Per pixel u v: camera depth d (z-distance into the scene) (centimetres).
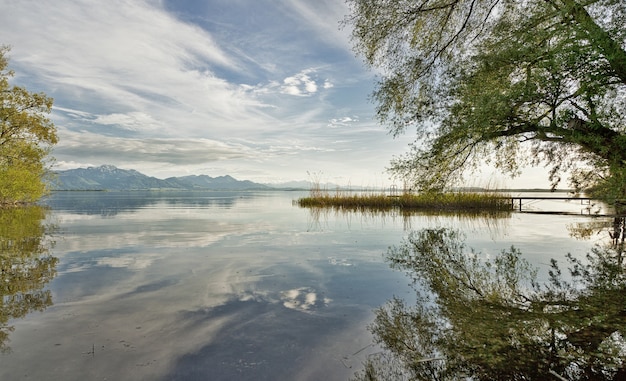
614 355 320
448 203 2361
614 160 656
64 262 708
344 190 2925
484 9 888
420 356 318
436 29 937
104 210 2481
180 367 291
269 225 1438
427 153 845
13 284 545
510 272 646
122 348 325
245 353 319
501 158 859
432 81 952
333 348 332
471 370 293
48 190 3278
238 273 624
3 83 2641
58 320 395
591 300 487
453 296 502
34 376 273
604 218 1767
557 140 741
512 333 371
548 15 698
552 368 297
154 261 722
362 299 483
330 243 970
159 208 2773
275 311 431
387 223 1541
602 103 663
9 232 1184
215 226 1398
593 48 598
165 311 427
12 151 2830
